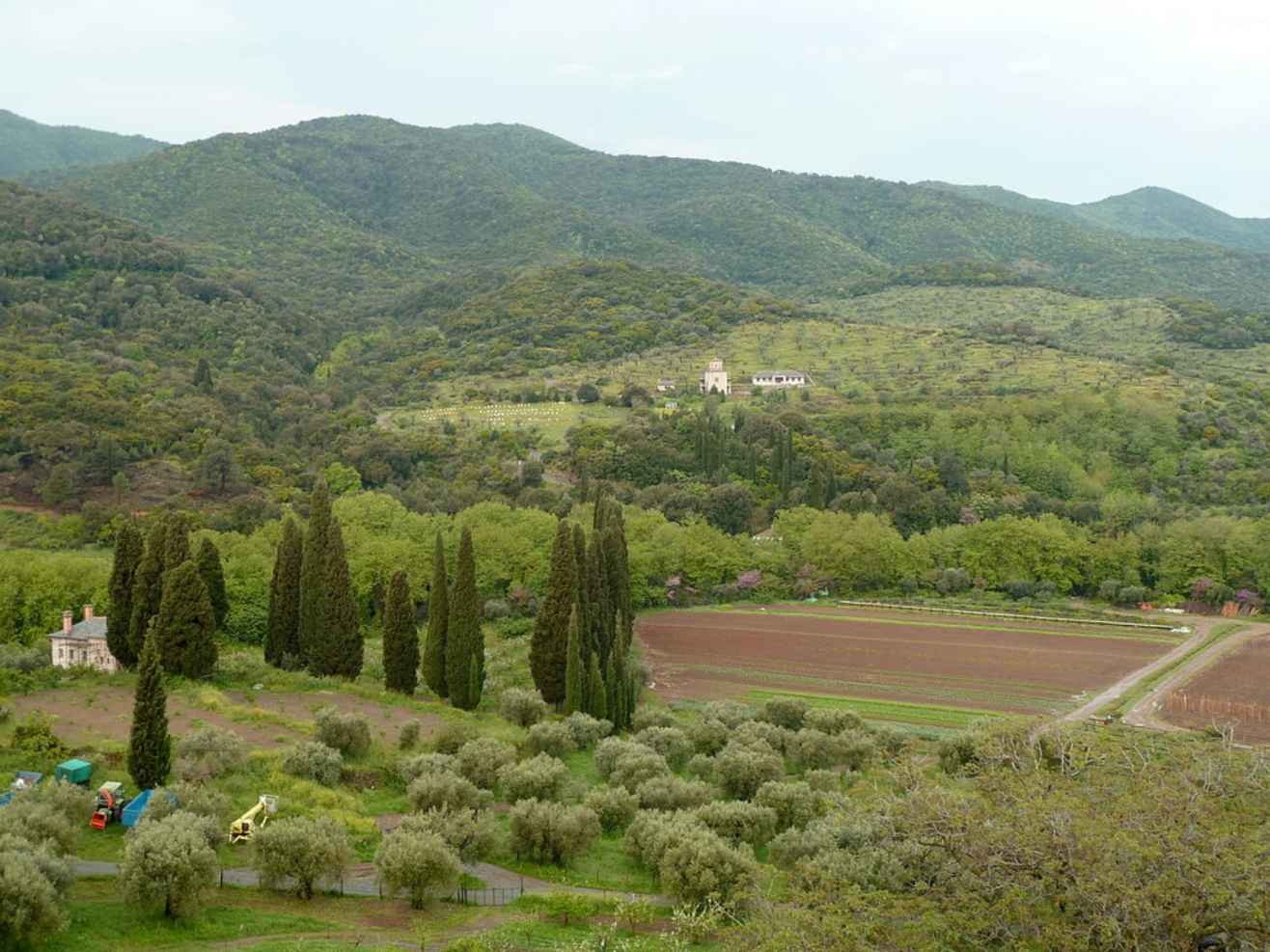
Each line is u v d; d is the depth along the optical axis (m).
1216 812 36.66
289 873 43.78
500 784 59.16
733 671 104.25
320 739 61.72
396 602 81.62
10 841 38.00
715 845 46.47
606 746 66.62
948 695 95.19
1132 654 110.50
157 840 40.16
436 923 42.66
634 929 44.09
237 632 99.38
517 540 129.75
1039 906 33.31
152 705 51.12
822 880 38.31
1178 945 30.47
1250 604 134.12
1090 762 46.38
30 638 93.75
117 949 36.78
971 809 37.47
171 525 78.44
